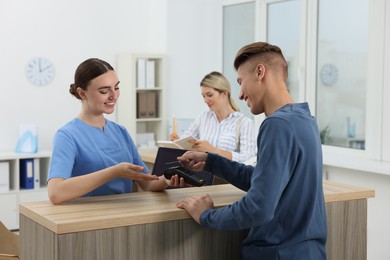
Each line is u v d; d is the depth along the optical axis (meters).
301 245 2.07
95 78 2.42
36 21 6.24
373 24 4.66
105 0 6.62
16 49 6.15
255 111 2.18
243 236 2.35
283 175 1.94
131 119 6.52
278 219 2.05
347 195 2.54
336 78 5.17
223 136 4.10
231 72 6.54
